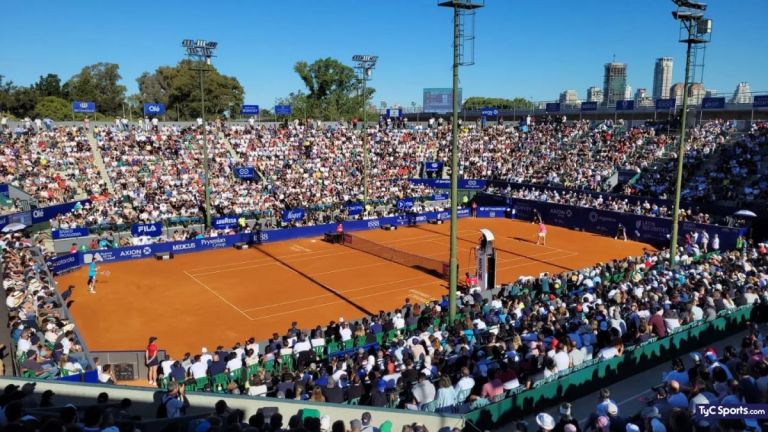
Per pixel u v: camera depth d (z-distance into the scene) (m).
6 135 58.84
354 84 129.88
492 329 22.53
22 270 30.17
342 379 17.92
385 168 72.62
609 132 71.88
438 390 16.19
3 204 46.91
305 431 10.28
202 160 63.44
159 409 12.85
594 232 56.47
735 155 58.38
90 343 28.08
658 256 37.41
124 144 62.62
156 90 127.62
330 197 61.41
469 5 23.97
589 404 17.84
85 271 41.19
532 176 67.94
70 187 53.06
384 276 40.62
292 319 31.77
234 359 21.64
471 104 169.88
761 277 27.11
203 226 52.22
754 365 13.90
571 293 28.83
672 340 20.84
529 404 16.86
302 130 78.12
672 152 63.28
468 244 51.06
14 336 20.75
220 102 115.31
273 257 46.25
